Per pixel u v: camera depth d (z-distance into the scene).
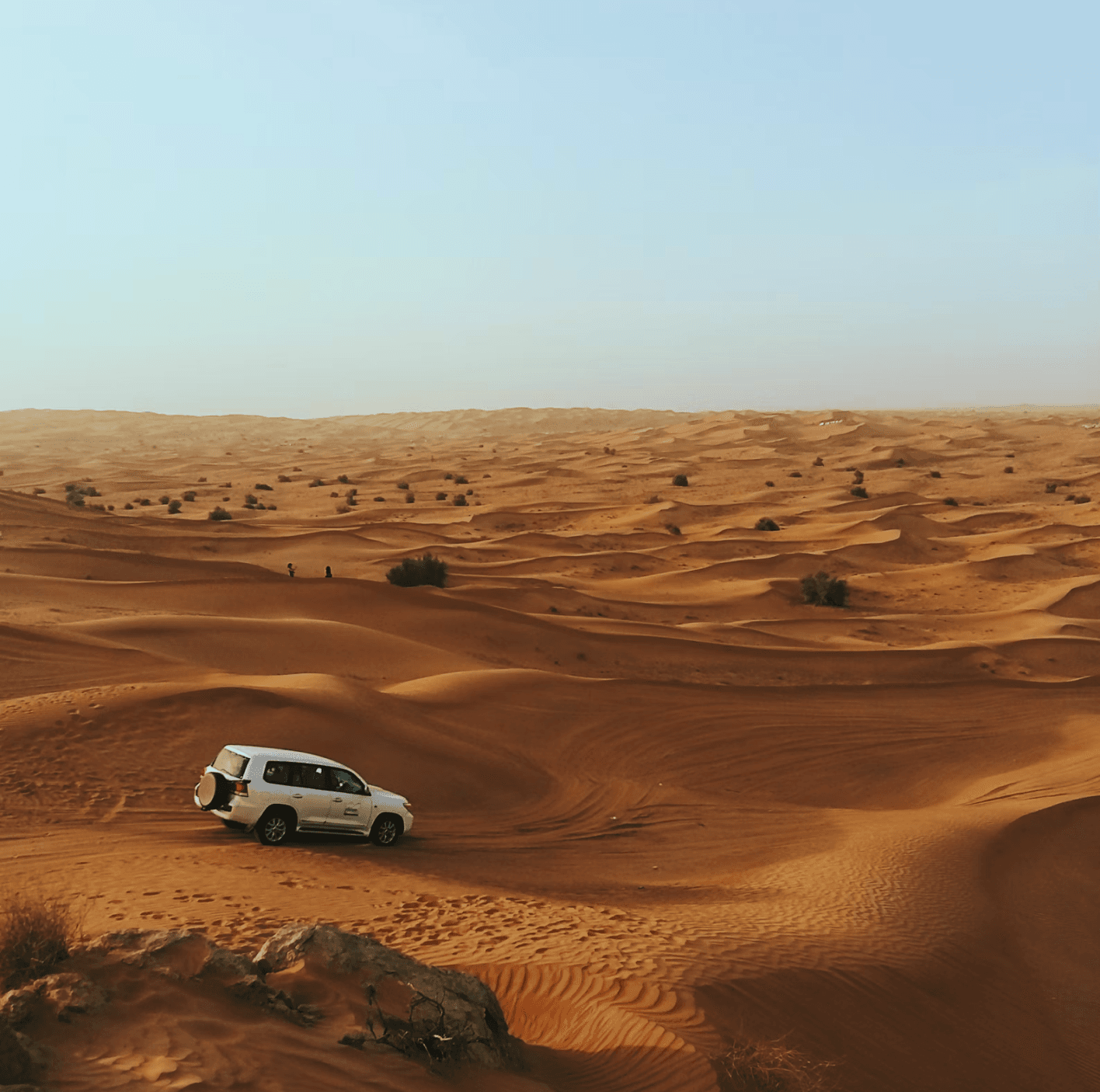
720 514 110.94
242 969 7.77
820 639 55.69
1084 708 38.69
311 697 28.02
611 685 35.34
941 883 18.38
